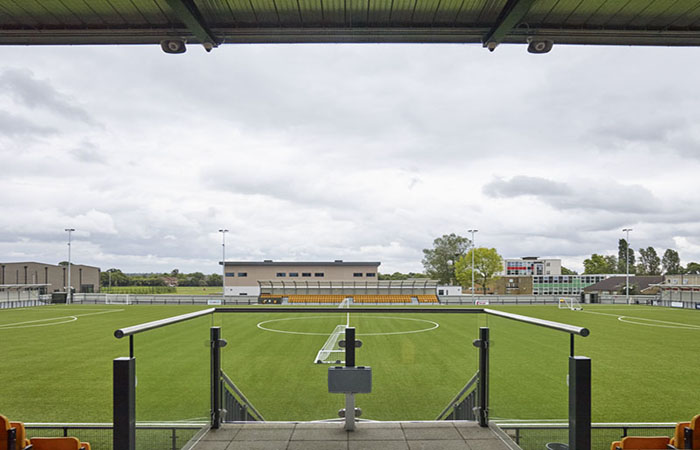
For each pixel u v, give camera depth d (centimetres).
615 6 486
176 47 548
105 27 523
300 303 4803
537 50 554
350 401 414
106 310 3656
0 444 323
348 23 525
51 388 1071
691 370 1309
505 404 860
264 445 381
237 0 482
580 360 275
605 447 636
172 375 957
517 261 9494
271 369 1262
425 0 480
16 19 509
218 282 11219
